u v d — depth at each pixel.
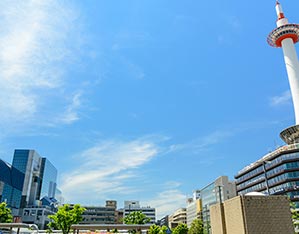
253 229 8.78
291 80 98.88
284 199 9.36
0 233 56.28
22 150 182.00
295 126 92.62
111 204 182.75
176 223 174.50
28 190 172.00
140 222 73.62
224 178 122.25
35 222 149.88
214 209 11.05
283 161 84.00
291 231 8.91
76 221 46.22
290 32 102.00
